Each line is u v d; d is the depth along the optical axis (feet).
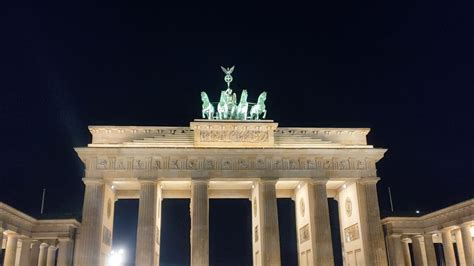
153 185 273.75
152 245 263.29
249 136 287.89
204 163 280.10
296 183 305.94
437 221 283.59
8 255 252.01
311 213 282.56
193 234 267.18
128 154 275.80
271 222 272.31
